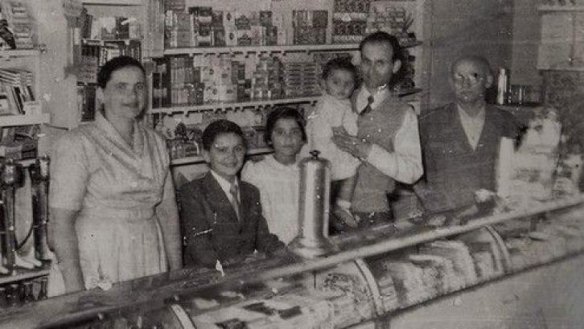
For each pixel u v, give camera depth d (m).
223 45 5.22
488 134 3.46
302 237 2.39
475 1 7.09
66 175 2.61
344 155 3.26
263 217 3.19
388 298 2.44
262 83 5.49
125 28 4.51
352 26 6.11
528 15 7.06
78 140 2.65
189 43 5.01
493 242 2.90
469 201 3.28
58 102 4.22
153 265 2.83
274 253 2.36
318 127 3.37
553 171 3.51
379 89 3.26
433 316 2.58
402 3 6.82
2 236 3.89
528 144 3.56
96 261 2.68
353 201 3.25
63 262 2.61
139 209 2.79
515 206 3.13
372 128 3.24
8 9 4.02
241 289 2.24
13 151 3.97
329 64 3.55
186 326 1.97
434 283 2.60
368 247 2.47
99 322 1.88
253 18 5.42
